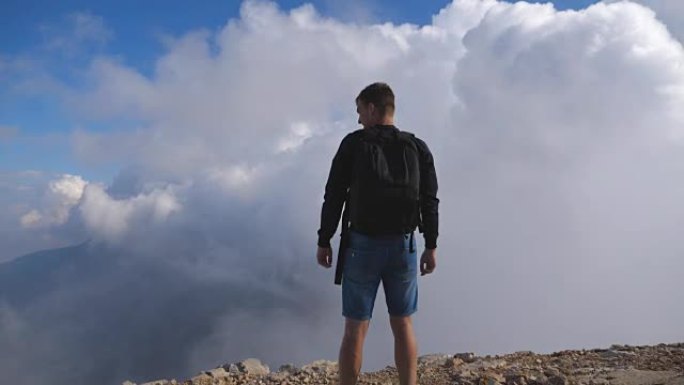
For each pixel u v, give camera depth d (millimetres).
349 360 3766
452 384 5418
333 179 3742
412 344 3875
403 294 3828
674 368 5406
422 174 3816
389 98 3850
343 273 3846
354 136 3758
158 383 6926
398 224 3637
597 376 5316
